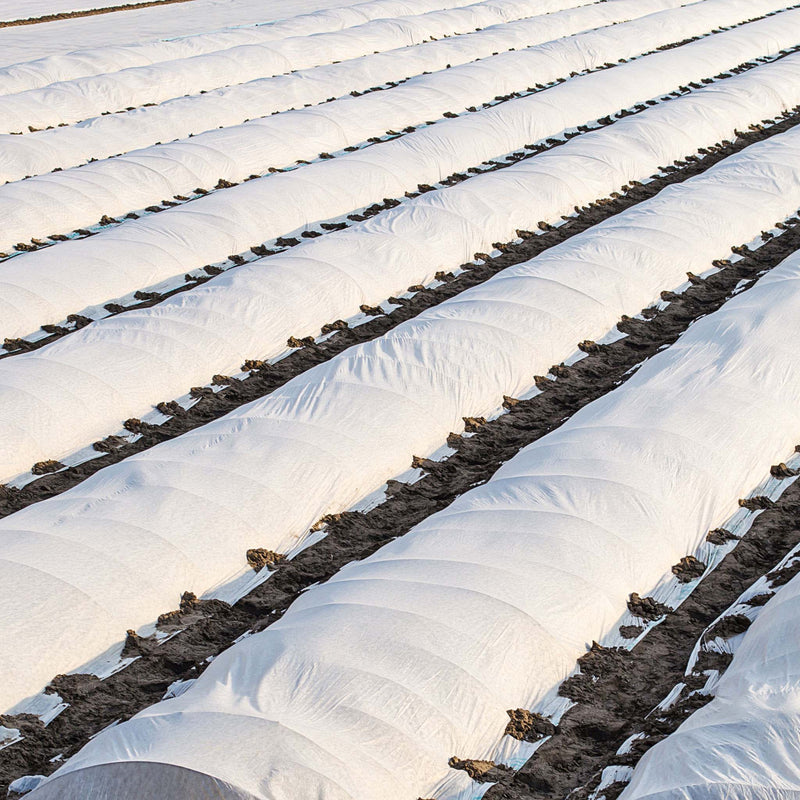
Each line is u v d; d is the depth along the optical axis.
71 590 12.98
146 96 37.00
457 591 12.18
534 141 32.16
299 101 36.41
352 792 9.64
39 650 12.39
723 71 40.97
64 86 35.84
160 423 17.91
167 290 22.67
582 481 14.31
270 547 14.55
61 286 21.70
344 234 23.48
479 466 16.50
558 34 47.19
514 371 18.56
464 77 37.12
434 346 18.55
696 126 31.86
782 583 12.88
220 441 15.98
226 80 39.53
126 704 12.12
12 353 20.14
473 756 10.73
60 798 9.79
